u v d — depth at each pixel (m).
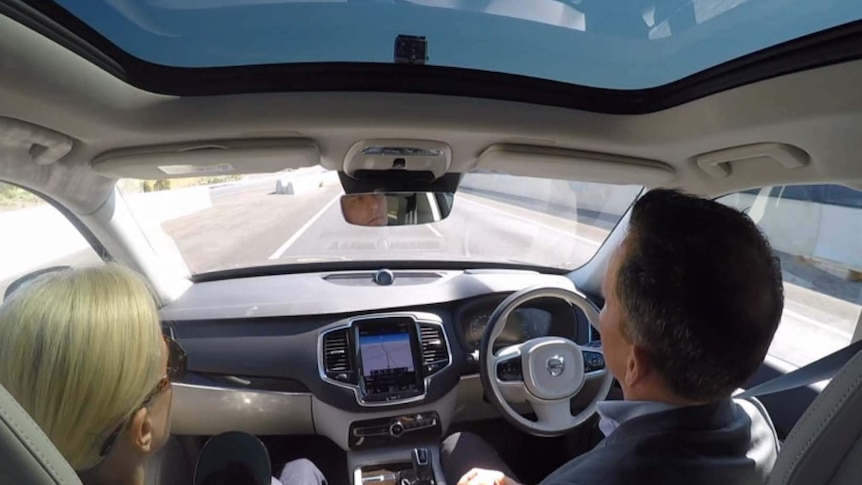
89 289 0.84
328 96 1.44
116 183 2.01
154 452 0.93
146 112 1.39
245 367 2.42
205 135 1.49
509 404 2.31
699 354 0.90
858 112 1.26
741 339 0.89
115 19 1.21
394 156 1.69
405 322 2.51
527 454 2.83
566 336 2.58
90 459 0.82
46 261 2.02
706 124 1.54
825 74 1.23
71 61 1.21
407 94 1.47
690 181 1.95
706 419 0.97
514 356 2.26
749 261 0.90
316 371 2.41
